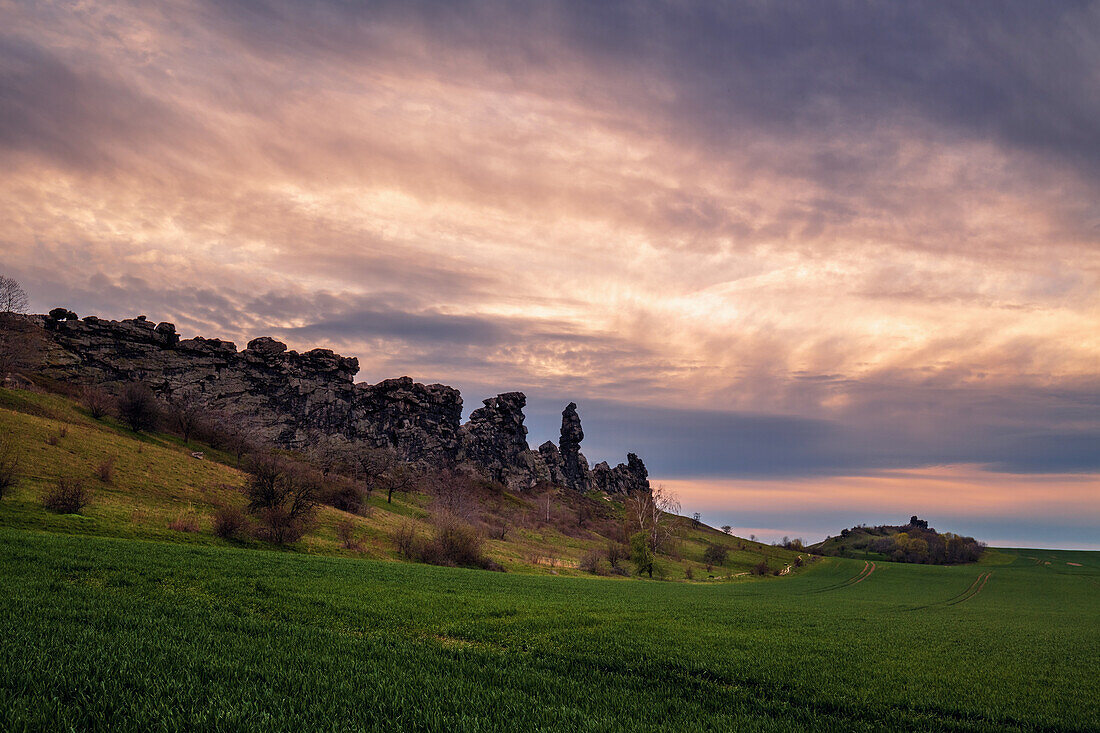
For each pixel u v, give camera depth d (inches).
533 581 2063.2
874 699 560.7
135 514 2110.0
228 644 493.4
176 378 6461.6
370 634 674.2
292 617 744.3
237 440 5364.2
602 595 1706.4
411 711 349.4
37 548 1069.1
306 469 3164.4
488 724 339.9
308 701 347.9
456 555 2906.0
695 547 7234.3
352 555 2433.6
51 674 339.9
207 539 2048.5
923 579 5329.7
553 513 7568.9
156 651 430.9
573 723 363.6
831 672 683.4
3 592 655.1
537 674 516.4
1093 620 2224.4
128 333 6471.5
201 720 293.6
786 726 426.9
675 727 386.0
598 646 718.5
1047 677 780.6
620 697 457.7
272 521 2383.1
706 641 853.2
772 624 1246.9
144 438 4165.8
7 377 4077.3
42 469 2342.5
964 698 598.9
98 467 2620.6
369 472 5625.0
